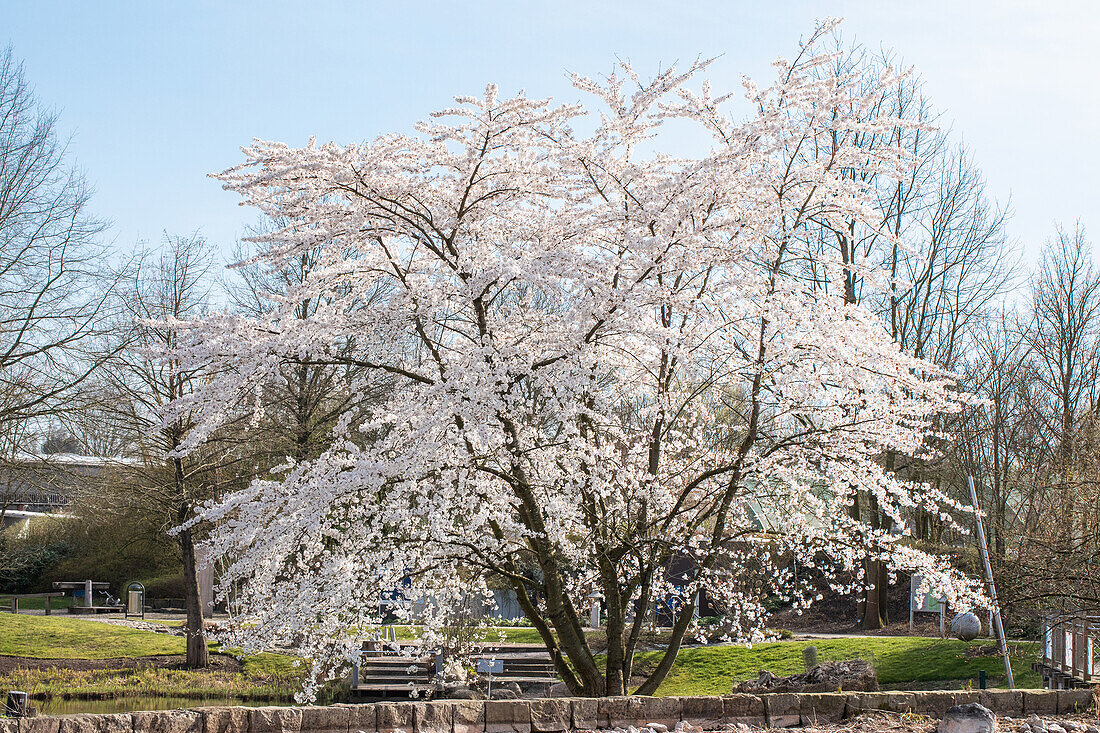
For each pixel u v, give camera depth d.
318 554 9.18
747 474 10.08
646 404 12.52
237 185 9.10
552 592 10.20
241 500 8.77
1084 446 14.70
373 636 10.53
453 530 9.86
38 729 4.62
